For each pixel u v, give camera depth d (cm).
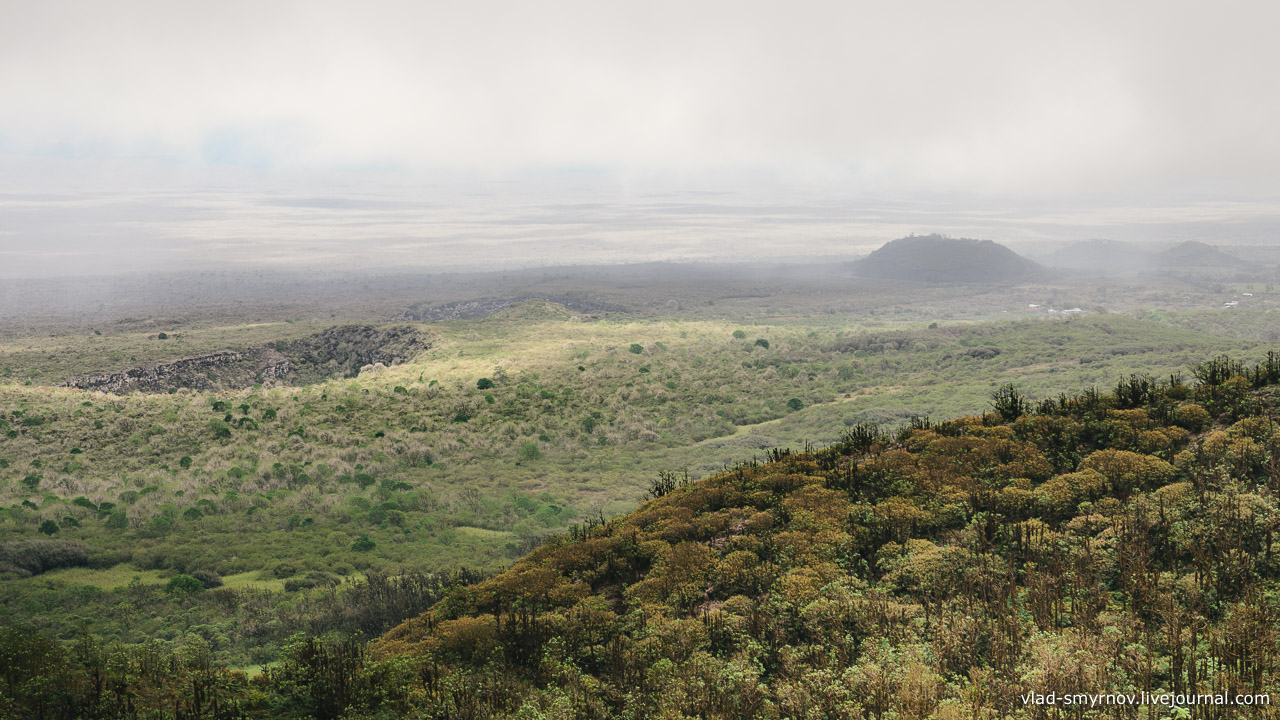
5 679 1355
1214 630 1315
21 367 16738
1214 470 1831
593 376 13825
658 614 1728
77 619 4116
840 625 1543
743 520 2194
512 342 18575
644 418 11275
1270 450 1852
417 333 19450
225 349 18700
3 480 8162
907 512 1955
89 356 17912
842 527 1975
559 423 10962
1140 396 2419
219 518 6719
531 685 1556
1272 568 1455
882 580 1716
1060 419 2330
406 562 5431
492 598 2038
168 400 12000
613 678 1539
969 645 1395
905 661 1362
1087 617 1410
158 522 6412
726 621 1638
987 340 17038
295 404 11738
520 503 7294
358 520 6650
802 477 2359
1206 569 1464
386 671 1602
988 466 2153
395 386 13212
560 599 1941
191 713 1410
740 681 1398
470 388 12812
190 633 3662
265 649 3366
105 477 8450
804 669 1430
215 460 8919
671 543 2125
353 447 9625
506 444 10000
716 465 8756
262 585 4881
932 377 13712
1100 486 1905
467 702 1455
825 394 12650
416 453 9400
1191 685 1164
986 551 1736
